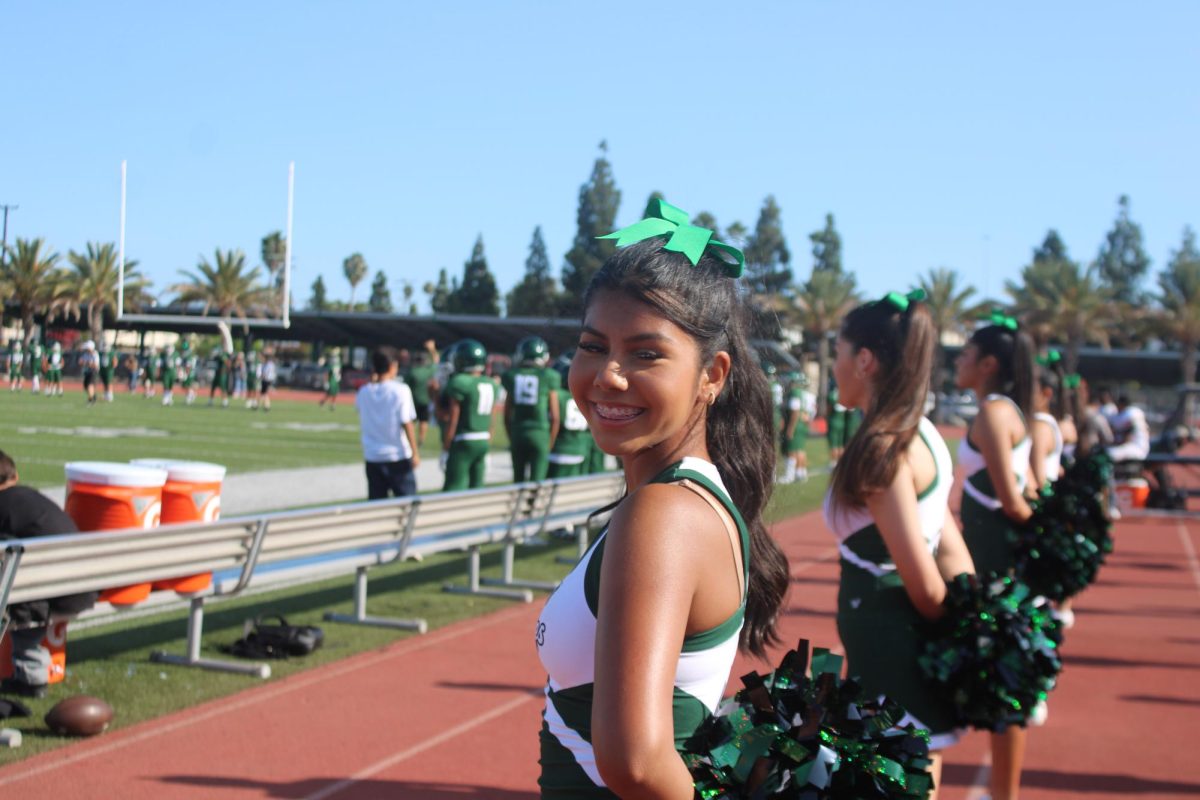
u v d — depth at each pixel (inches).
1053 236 3506.4
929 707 126.3
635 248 66.9
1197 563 471.5
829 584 389.1
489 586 362.9
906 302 125.0
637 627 56.9
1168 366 2351.1
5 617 194.9
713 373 68.3
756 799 68.4
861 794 71.2
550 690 65.5
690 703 62.7
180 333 2169.0
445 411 445.4
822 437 1398.9
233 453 754.2
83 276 1726.1
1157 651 304.2
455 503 321.1
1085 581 192.7
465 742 210.8
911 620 125.1
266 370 1378.0
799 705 74.3
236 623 294.2
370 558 290.7
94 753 194.9
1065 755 215.0
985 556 189.5
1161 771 206.5
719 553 60.9
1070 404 341.1
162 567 221.3
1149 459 652.1
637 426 65.3
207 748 200.7
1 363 1990.7
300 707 227.9
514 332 2112.5
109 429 915.4
